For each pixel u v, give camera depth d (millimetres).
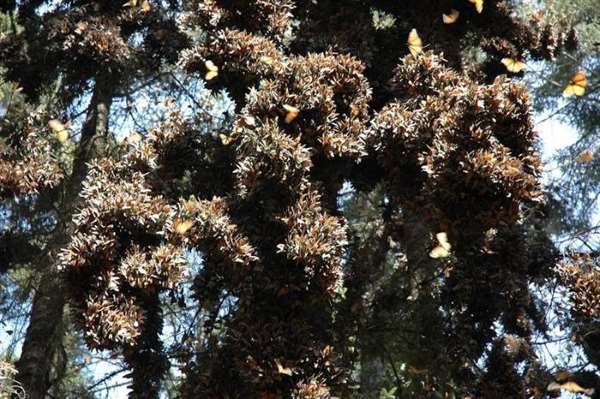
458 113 7484
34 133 9852
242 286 7445
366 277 8617
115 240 7605
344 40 9016
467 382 8117
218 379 7277
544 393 7770
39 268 9789
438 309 8461
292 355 7262
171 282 7457
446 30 9398
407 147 7918
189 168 8656
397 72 8539
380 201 11000
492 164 7121
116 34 9719
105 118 10453
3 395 7293
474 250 7930
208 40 8602
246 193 7562
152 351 7793
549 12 12969
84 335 7352
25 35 10312
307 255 7234
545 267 8773
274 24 8922
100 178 8273
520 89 7582
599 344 8445
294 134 7906
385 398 9555
